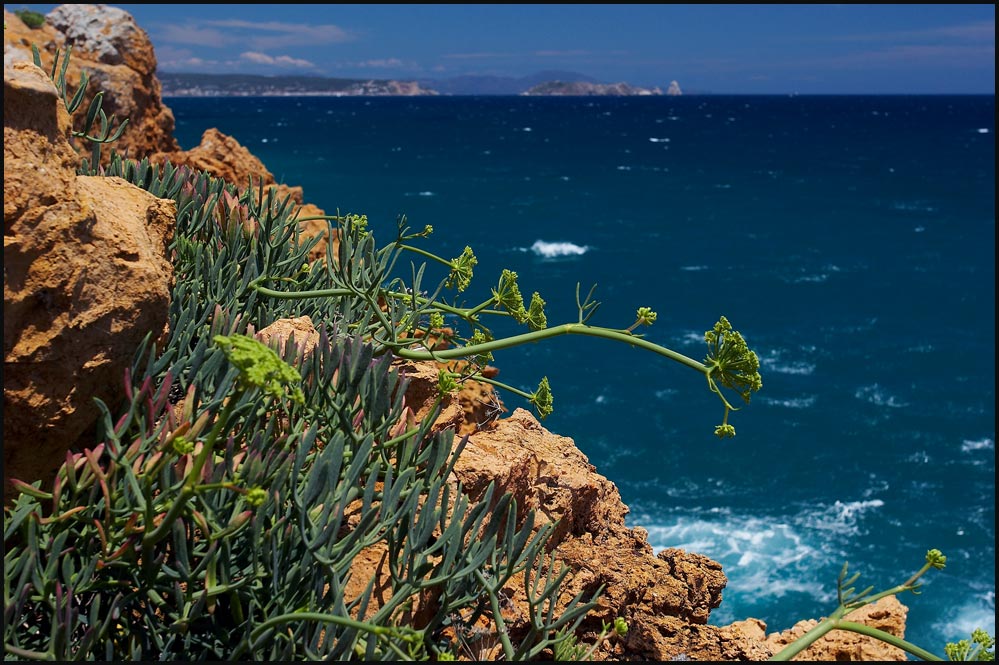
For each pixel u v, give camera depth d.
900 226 66.25
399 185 86.06
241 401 3.14
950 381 32.81
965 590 19.75
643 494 23.94
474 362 4.30
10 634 2.51
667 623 3.87
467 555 3.07
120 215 3.28
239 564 2.94
